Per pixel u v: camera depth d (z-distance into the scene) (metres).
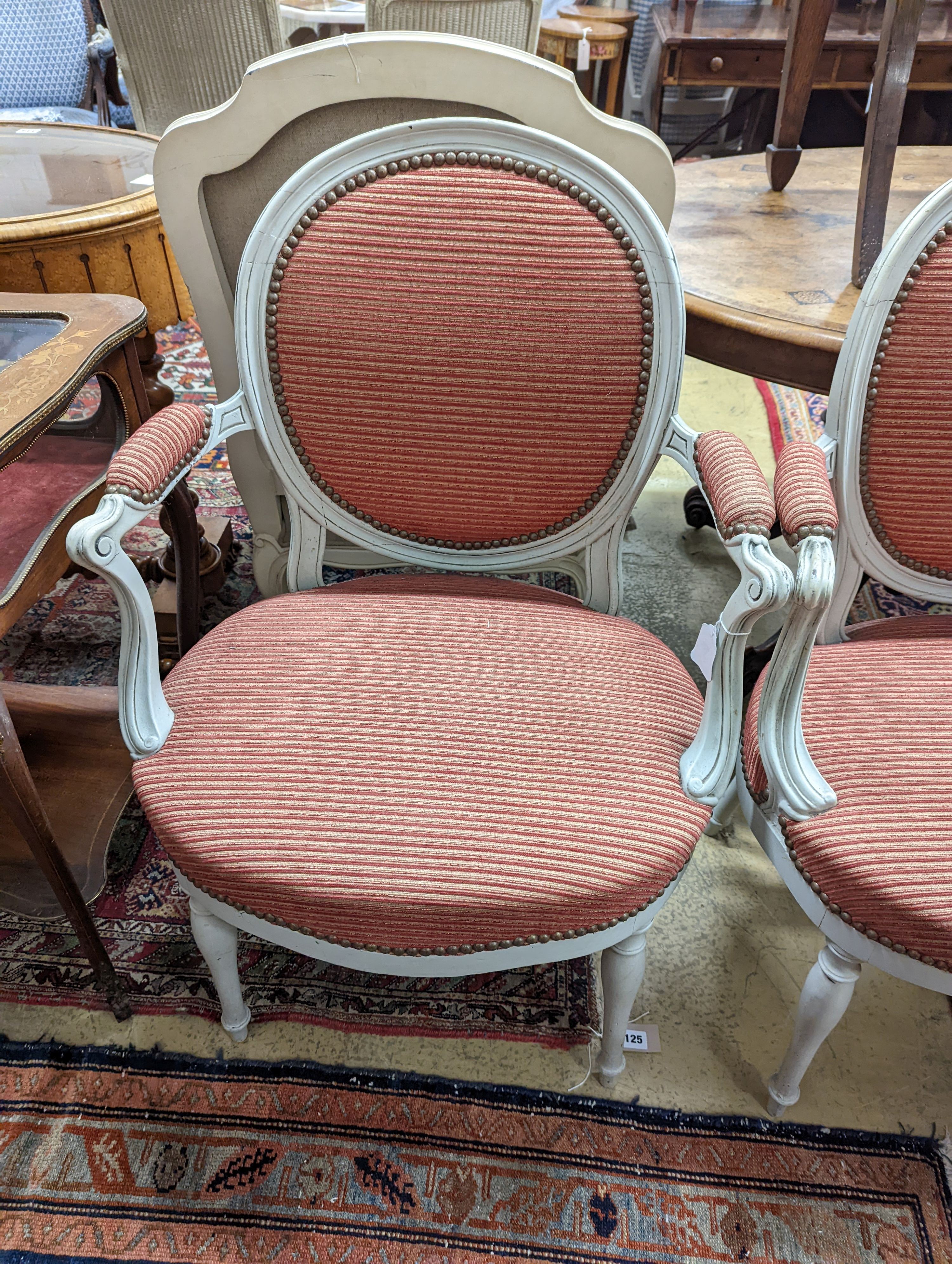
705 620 1.67
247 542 1.87
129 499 0.77
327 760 0.80
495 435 0.93
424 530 1.03
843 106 3.31
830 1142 0.97
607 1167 0.95
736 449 0.83
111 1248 0.88
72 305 1.13
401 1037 1.06
